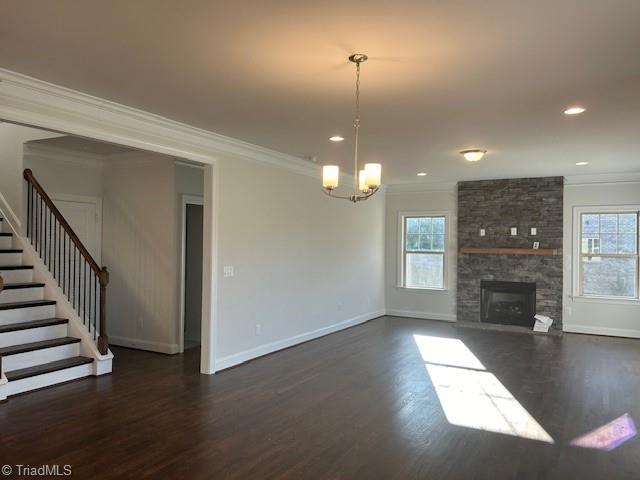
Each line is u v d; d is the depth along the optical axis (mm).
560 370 5363
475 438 3459
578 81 3232
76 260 6242
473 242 8438
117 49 2768
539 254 7824
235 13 2312
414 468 2992
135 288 6293
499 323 8203
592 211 7574
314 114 4102
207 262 5082
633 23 2367
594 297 7551
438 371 5266
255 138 5074
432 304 8875
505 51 2734
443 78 3188
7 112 3213
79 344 5004
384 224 9281
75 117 3660
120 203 6430
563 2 2162
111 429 3555
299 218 6641
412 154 5918
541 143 5203
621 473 2967
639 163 6469
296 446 3299
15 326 4652
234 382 4785
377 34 2531
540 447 3322
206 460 3072
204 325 5105
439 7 2227
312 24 2418
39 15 2346
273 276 6098
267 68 3045
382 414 3924
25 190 5758
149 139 4297
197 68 3051
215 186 5102
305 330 6816
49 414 3838
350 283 8070
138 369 5254
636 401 4309
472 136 4895
